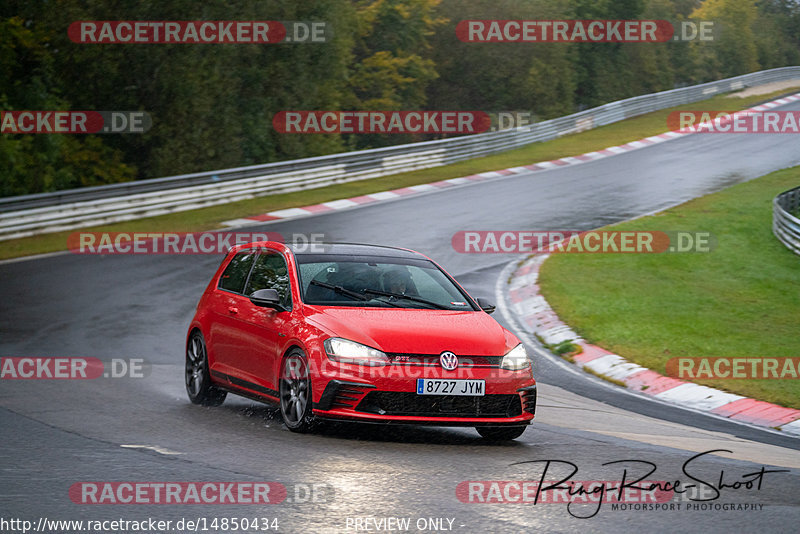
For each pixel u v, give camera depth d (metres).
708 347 50.47
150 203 92.62
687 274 73.94
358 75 199.62
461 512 18.08
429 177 130.88
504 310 61.69
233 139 144.50
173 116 135.50
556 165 150.25
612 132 196.88
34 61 125.88
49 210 81.88
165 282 62.50
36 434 24.50
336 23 162.25
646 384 43.72
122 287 60.28
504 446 25.53
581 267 75.44
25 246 75.12
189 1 131.88
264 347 28.08
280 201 105.12
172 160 135.25
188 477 20.25
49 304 54.19
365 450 23.84
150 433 25.16
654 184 129.88
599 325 55.16
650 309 60.84
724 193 120.12
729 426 35.69
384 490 19.58
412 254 31.47
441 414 25.14
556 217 102.19
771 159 157.12
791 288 69.94
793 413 38.31
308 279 28.45
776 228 91.25
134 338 46.22
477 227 93.88
